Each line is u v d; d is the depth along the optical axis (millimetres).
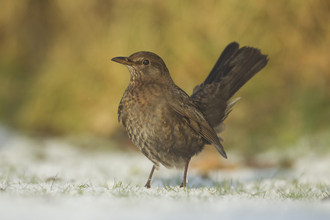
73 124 14766
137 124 6629
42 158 11664
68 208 4523
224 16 13797
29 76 16688
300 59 13219
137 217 4184
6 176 8164
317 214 4418
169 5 14281
